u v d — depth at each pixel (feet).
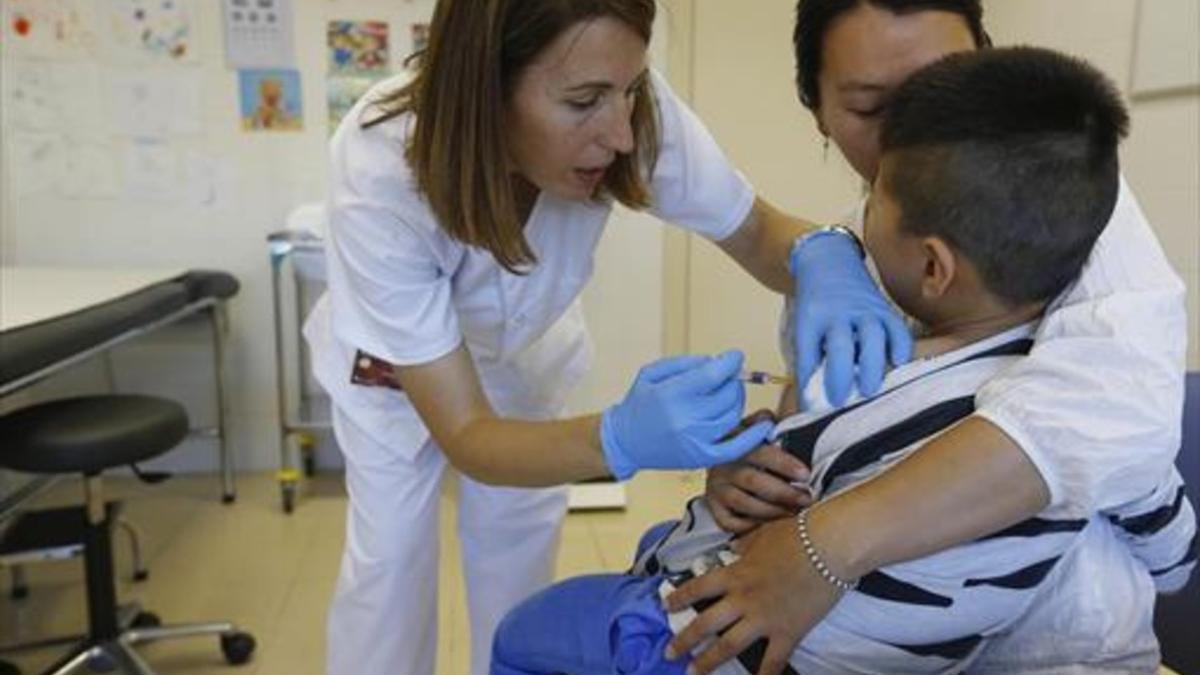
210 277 9.22
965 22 2.70
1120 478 2.03
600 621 2.44
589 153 2.86
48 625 6.97
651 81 3.32
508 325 4.12
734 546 2.43
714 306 10.39
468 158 2.88
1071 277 2.23
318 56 9.80
